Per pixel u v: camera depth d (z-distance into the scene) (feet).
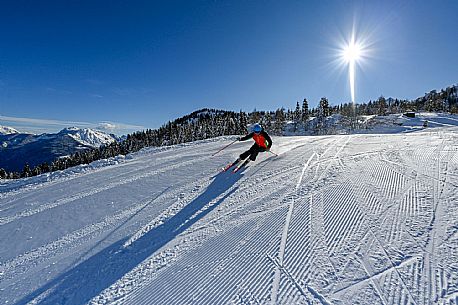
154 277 11.73
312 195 18.52
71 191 25.96
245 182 22.76
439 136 46.47
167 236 15.14
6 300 11.27
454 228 12.62
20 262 14.07
